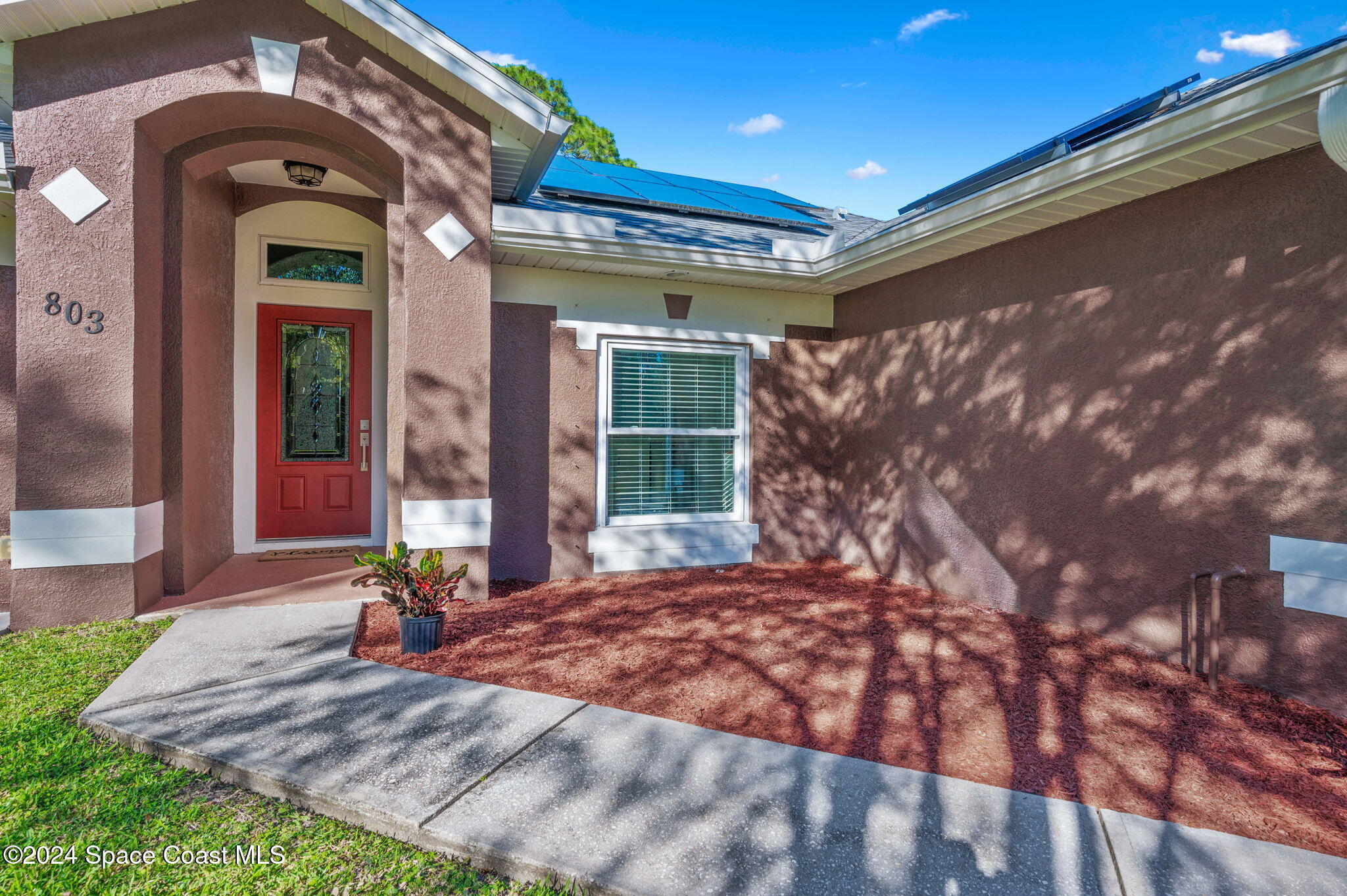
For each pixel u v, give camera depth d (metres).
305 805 2.76
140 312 5.14
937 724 3.63
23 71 4.78
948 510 6.31
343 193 7.31
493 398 6.53
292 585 6.03
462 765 2.99
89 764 3.02
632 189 9.77
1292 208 3.92
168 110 5.12
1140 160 4.12
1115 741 3.46
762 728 3.56
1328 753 3.37
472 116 5.69
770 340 7.64
